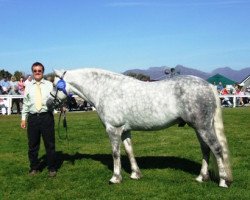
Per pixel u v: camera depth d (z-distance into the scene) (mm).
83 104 25500
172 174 8062
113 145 7461
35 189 7457
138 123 7234
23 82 22750
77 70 7926
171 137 12820
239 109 24672
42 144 11961
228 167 6887
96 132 14172
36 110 8219
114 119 7359
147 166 8836
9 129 14977
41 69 8242
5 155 10422
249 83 45438
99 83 7633
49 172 8312
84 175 8242
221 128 6770
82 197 6898
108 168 8773
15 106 24922
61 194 7086
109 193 6996
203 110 6668
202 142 7309
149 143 11836
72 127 15516
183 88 6793
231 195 6617
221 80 35969
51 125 8305
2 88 22453
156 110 6992
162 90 7004
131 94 7227
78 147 11461
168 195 6797
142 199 6660
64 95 7969
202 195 6723
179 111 6848
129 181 7648
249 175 7840
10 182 7949
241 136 12742
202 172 7465
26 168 9008
